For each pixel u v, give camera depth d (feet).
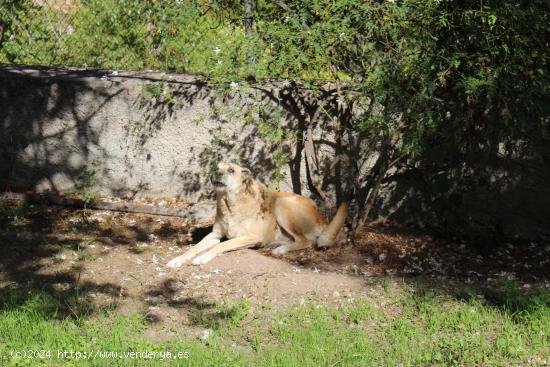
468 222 29.63
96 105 31.37
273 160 30.53
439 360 19.94
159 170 31.45
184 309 23.26
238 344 21.13
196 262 26.48
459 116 26.71
